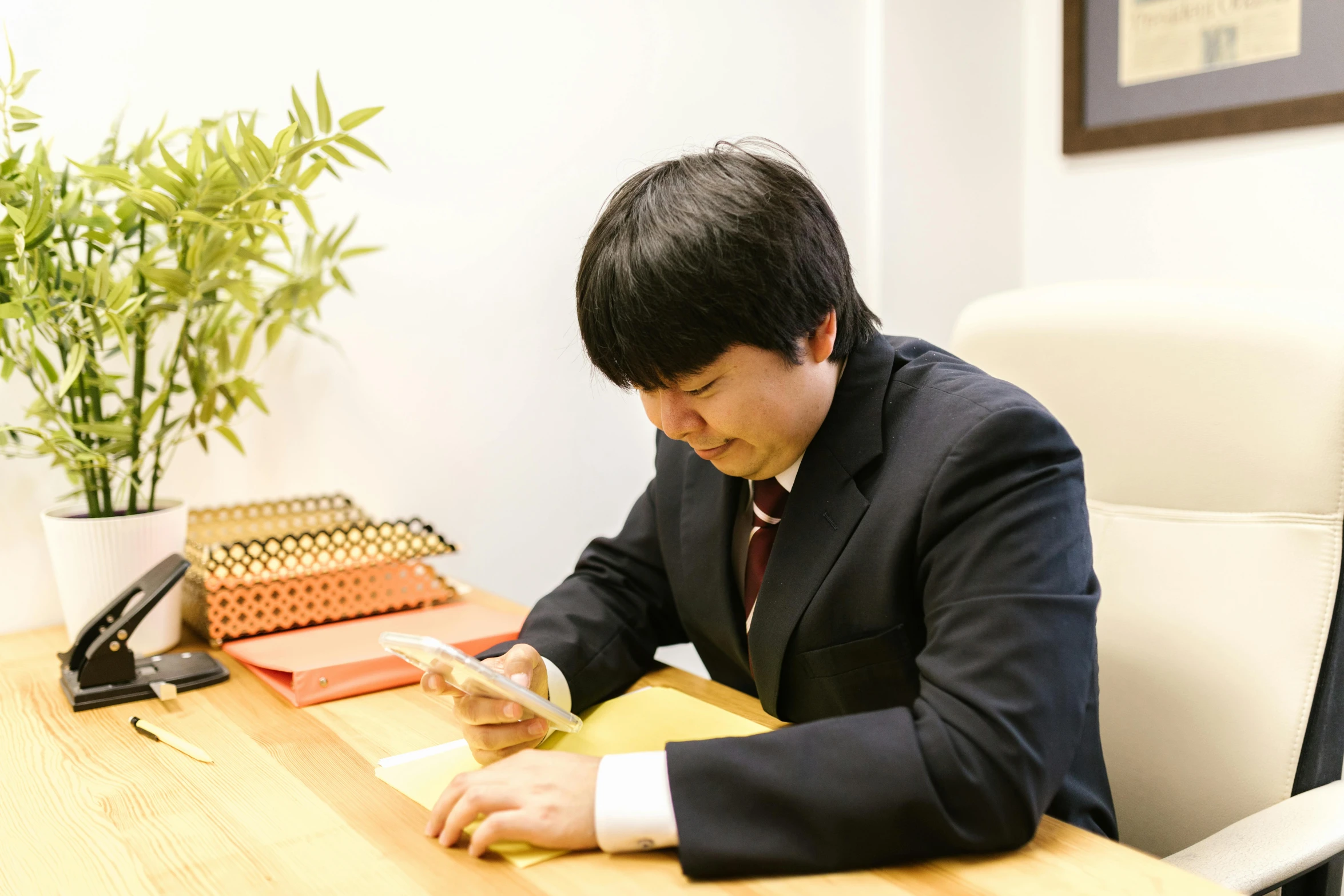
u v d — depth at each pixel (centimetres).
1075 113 204
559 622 97
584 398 163
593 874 63
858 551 80
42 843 69
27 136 117
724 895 61
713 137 173
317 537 118
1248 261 184
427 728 89
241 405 133
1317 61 171
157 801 75
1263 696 92
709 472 97
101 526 107
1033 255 218
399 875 64
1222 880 72
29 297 96
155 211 104
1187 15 186
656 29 165
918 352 90
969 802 63
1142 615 100
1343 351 91
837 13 186
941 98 201
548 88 154
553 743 83
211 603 110
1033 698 65
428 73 143
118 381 124
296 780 78
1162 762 98
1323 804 83
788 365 74
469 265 149
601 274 72
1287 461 93
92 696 95
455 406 150
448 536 152
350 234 139
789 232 71
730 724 86
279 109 133
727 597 94
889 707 81
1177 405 101
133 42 122
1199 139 186
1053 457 75
